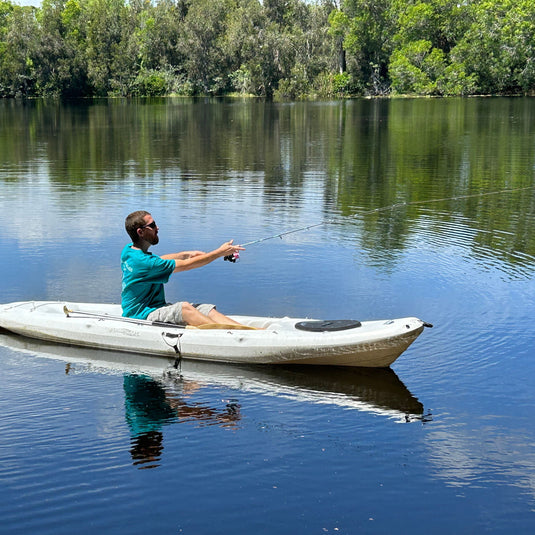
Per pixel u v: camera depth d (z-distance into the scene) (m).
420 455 4.21
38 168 17.61
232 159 19.39
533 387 5.16
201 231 10.33
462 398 5.02
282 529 3.48
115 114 43.88
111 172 16.83
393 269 8.21
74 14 88.31
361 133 27.73
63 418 4.73
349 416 4.77
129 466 4.08
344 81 72.94
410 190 13.97
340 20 73.38
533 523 3.53
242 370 5.72
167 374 5.62
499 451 4.25
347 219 11.18
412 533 3.45
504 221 10.95
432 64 67.75
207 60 81.75
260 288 7.47
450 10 69.88
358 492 3.81
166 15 85.69
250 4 79.38
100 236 9.88
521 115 37.19
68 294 7.32
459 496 3.76
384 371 5.58
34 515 3.59
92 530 3.47
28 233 10.04
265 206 12.27
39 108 53.53
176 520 3.55
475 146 22.06
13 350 6.16
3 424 4.62
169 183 15.05
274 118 38.41
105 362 5.89
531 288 7.45
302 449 4.29
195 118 39.00
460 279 7.79
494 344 5.97
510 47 64.62
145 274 6.12
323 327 5.78
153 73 83.06
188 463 4.12
